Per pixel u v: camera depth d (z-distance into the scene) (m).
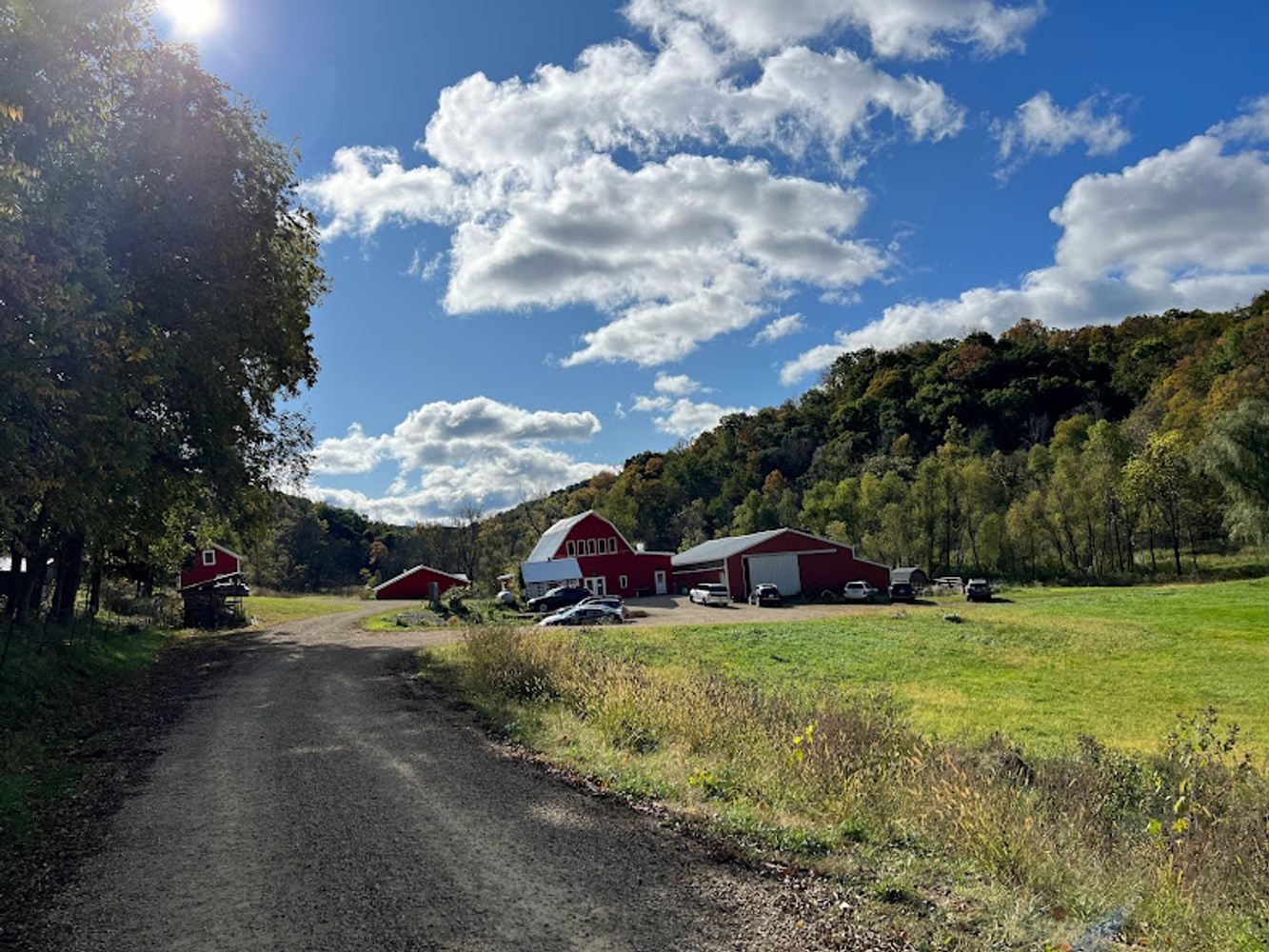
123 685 19.83
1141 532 72.44
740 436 135.62
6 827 8.37
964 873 6.48
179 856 7.33
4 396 11.11
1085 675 26.38
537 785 9.45
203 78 18.23
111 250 17.05
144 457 14.80
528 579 67.25
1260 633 35.06
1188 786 9.12
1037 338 134.75
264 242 20.64
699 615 49.38
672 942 5.28
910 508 79.75
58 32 11.65
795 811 8.15
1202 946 5.25
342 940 5.46
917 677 26.20
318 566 115.38
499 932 5.50
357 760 11.09
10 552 23.19
